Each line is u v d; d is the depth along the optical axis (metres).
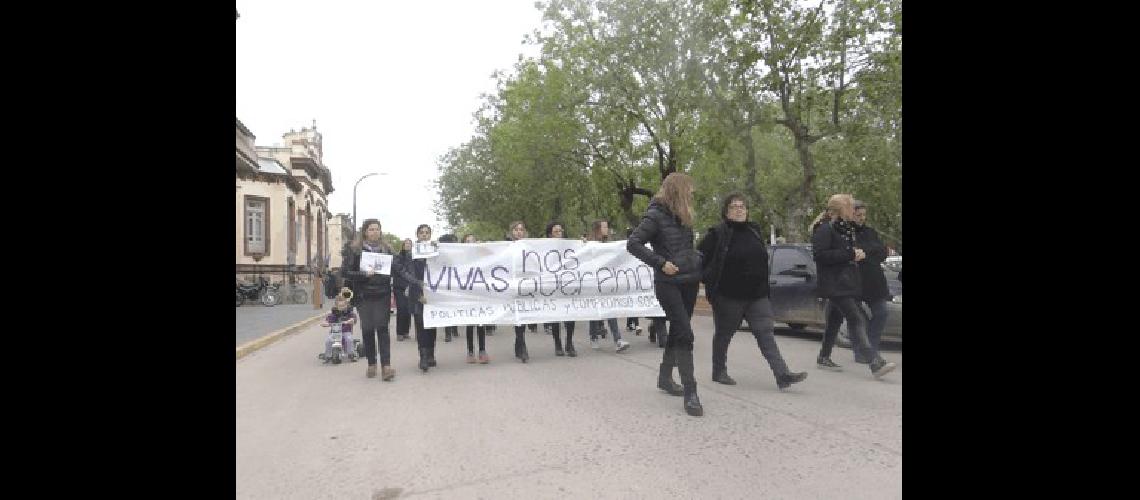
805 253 10.07
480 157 32.44
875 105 14.38
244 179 32.03
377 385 6.95
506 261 8.49
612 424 4.88
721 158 17.92
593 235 9.87
